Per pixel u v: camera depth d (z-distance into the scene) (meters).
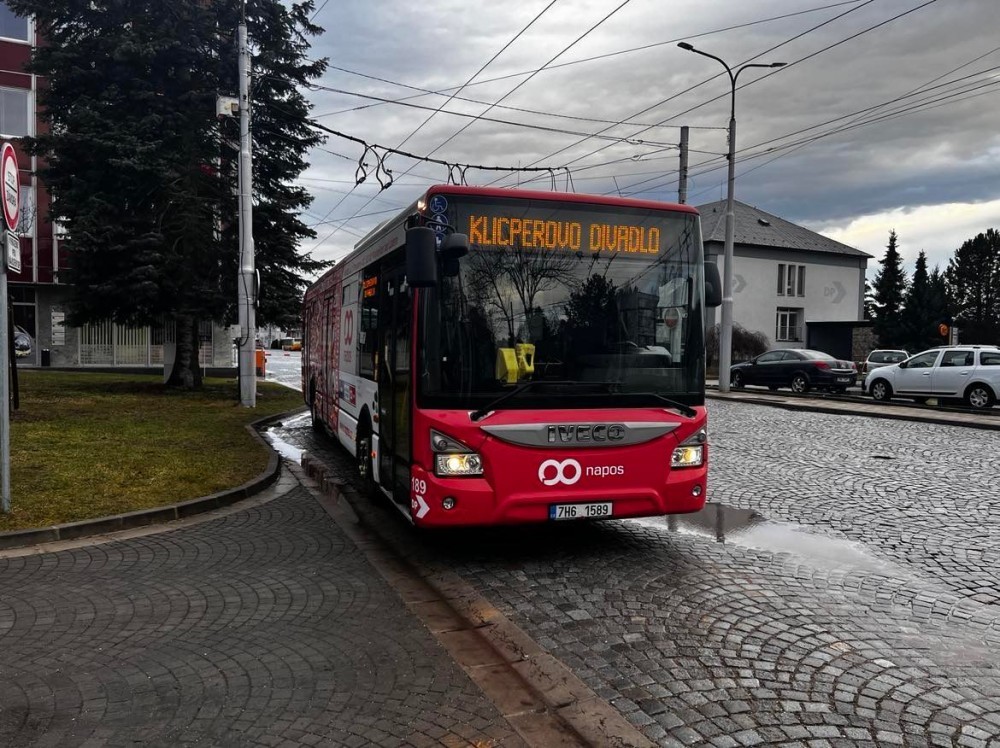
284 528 6.88
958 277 81.69
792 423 15.90
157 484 8.13
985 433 14.16
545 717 3.43
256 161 20.48
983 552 6.12
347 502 7.94
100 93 18.92
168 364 26.48
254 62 19.44
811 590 5.20
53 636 4.30
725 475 9.60
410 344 5.63
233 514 7.41
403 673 3.88
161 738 3.20
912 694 3.63
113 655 4.06
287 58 20.27
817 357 25.47
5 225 6.64
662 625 4.55
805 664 3.98
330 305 11.33
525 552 6.15
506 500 5.37
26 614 4.64
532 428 5.40
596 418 5.60
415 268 5.19
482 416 5.38
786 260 48.09
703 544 6.38
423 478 5.38
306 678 3.80
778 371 26.23
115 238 18.44
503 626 4.49
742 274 46.53
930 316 55.84
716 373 41.41
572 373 5.62
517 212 5.64
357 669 3.92
